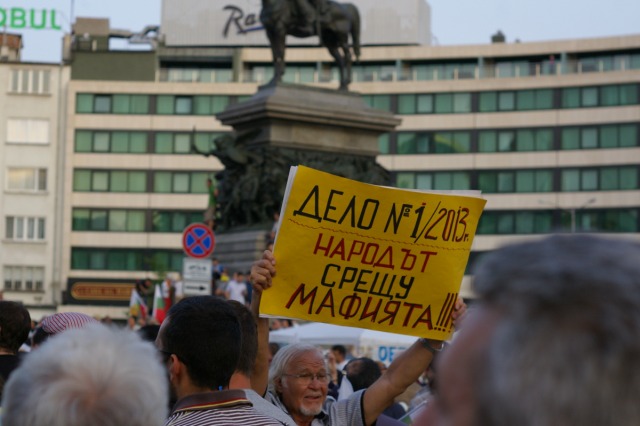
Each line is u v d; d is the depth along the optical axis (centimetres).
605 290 227
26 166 11406
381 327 873
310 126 3700
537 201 10719
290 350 904
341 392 1508
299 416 910
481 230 10819
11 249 11388
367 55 11219
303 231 855
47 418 380
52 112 11425
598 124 10619
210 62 11494
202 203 11256
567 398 225
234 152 3672
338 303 866
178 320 659
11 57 11856
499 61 11062
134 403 387
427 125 10906
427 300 876
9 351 974
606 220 10581
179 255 11281
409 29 11675
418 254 872
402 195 862
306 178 851
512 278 233
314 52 11300
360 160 3772
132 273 11331
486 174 10812
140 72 11362
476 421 236
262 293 854
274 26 3697
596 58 10831
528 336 229
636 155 10512
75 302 11344
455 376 242
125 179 11344
